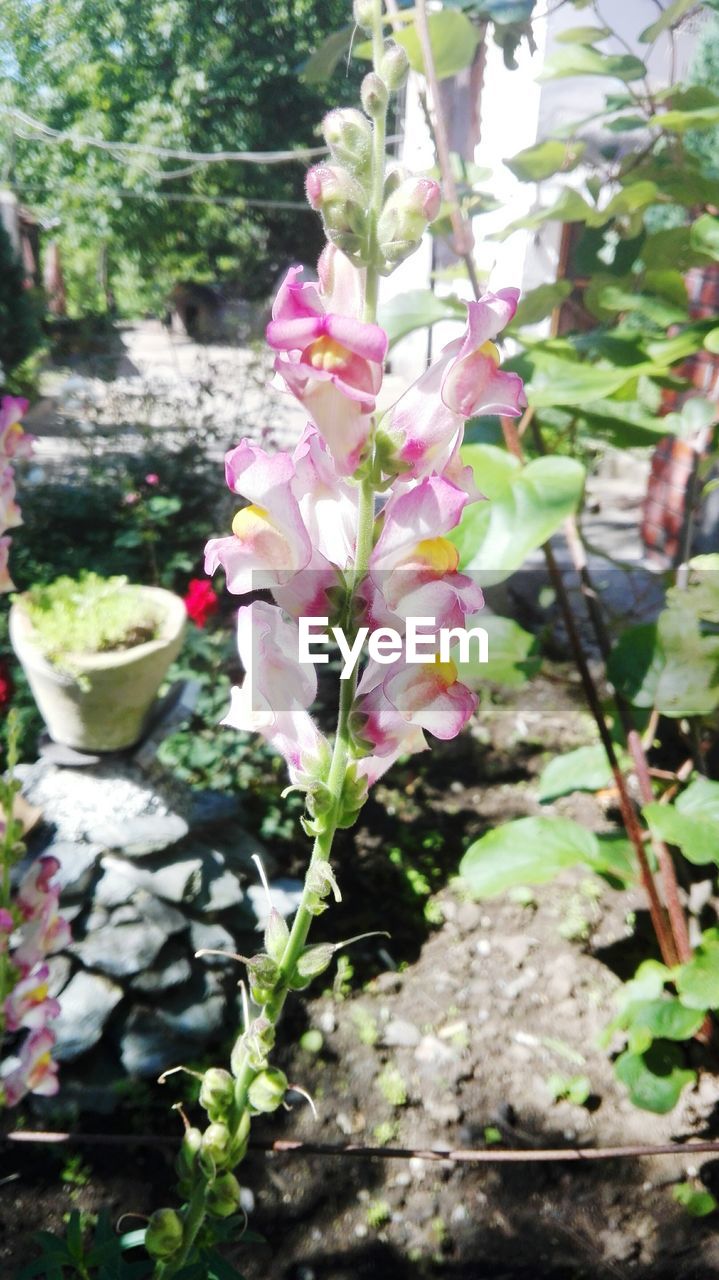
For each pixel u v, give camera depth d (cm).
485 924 55
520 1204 41
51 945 29
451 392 17
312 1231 40
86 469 113
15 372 144
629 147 53
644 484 116
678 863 49
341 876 58
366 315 17
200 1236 23
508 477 30
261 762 64
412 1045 48
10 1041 44
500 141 78
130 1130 43
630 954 53
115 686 47
